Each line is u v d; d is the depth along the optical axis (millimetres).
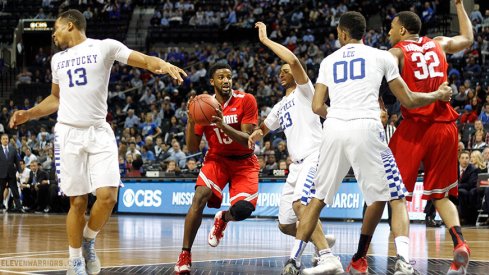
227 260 5902
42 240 7754
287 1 23922
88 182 4574
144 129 17969
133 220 12531
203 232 9391
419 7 20938
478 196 11438
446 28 20188
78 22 4684
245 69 20672
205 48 23062
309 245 7496
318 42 22016
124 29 24812
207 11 24469
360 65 4535
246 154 5324
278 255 6395
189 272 4910
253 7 24250
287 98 5391
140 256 6125
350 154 4477
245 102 5402
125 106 20859
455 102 15828
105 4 25516
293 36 21797
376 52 4574
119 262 5621
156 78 21266
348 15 4711
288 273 4582
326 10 22859
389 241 8023
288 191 5398
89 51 4562
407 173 5020
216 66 5422
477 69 17359
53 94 4906
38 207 15812
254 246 7359
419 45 5055
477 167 11680
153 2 25922
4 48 25516
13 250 6551
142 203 14758
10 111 21297
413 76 4977
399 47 5031
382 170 4477
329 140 4535
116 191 4605
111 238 8227
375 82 4523
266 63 21062
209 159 5312
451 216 4938
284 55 5141
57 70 4645
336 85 4586
